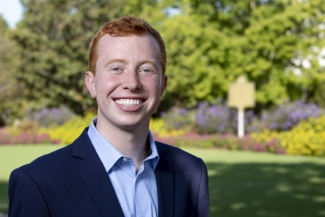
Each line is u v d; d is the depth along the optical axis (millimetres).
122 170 1924
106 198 1827
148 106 1915
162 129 19297
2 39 28156
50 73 25031
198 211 2088
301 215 6367
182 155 2145
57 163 1846
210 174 10109
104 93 1890
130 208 1878
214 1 22562
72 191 1805
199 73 23141
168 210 1958
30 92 26562
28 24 24875
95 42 1966
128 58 1880
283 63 23078
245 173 10250
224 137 16516
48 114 21484
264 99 22266
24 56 24891
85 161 1879
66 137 18531
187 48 26234
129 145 1933
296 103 18391
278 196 7676
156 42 1966
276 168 11102
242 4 21906
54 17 24531
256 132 18250
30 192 1764
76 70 24344
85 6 24297
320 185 8766
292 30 22312
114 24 1938
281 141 15016
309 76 22172
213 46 22688
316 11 21250
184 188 2049
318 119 15961
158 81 1942
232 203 7121
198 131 19188
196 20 22938
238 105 17891
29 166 1825
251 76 22656
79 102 26297
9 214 1826
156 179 1998
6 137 18219
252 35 21562
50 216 1772
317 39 21984
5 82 27688
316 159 13258
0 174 9992
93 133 1953
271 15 21688
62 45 24438
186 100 28422
